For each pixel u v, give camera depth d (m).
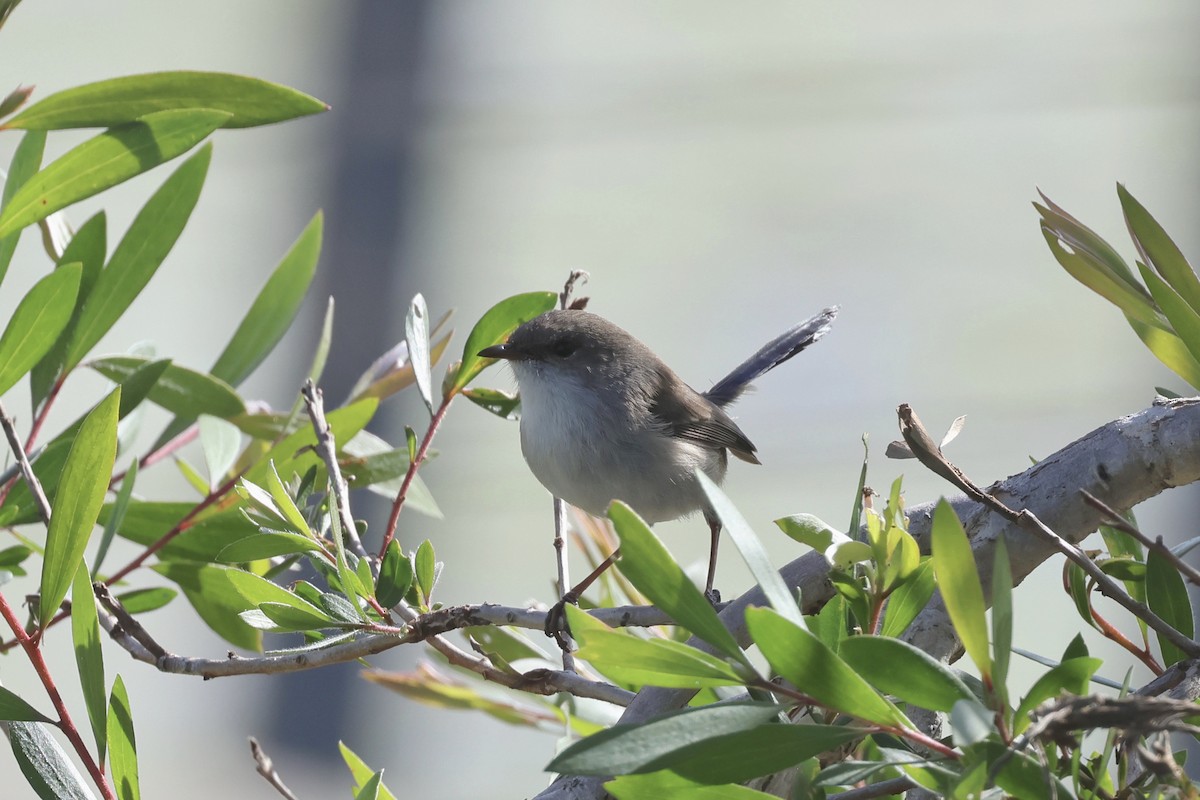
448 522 19.31
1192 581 3.86
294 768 18.42
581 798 4.42
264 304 7.50
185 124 5.57
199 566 6.66
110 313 6.55
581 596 6.77
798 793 4.09
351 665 18.84
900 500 4.58
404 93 22.56
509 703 6.59
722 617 4.84
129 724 4.85
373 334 21.55
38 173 5.49
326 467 5.88
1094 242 5.04
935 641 5.03
